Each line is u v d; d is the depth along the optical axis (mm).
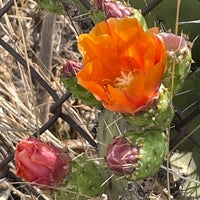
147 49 308
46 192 395
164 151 352
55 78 651
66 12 456
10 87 660
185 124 431
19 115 615
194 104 476
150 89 311
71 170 386
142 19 387
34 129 564
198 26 478
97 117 562
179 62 358
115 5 378
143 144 341
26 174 373
